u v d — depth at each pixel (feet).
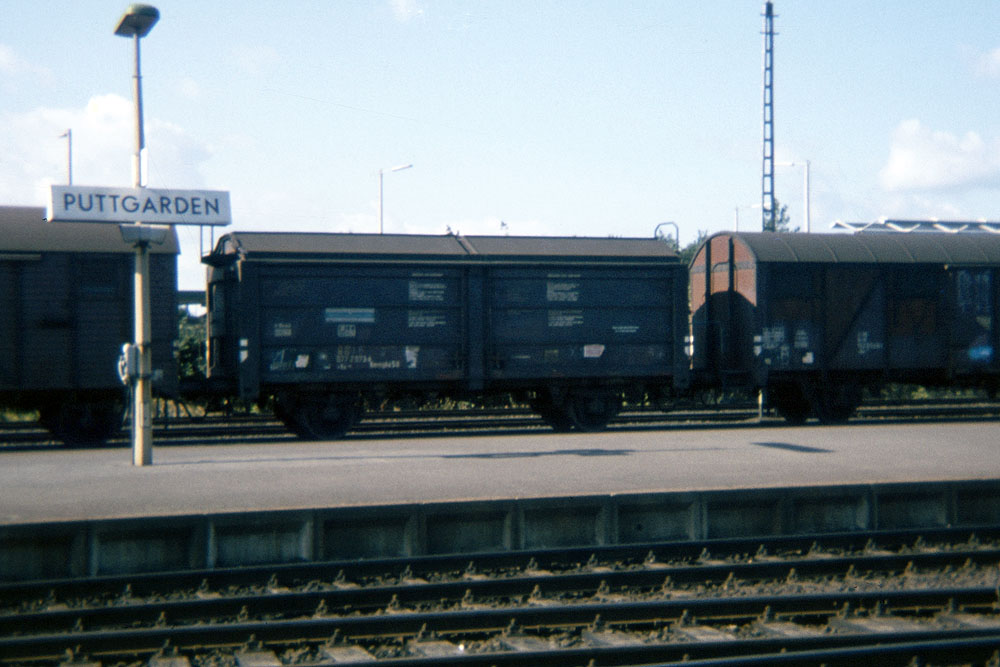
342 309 61.00
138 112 45.57
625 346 65.72
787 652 24.97
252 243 60.29
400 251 62.39
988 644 23.94
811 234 71.20
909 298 70.85
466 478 41.06
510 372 63.72
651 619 28.22
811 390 69.51
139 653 25.27
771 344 67.72
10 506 34.27
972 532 36.50
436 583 30.27
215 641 25.85
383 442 58.08
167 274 57.67
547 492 36.83
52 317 55.83
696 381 69.92
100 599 29.04
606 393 66.44
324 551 33.04
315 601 28.66
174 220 45.85
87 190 44.11
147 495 36.70
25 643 24.45
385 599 29.22
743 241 68.64
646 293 66.13
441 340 62.69
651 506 35.96
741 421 76.43
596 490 37.37
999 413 80.02
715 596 30.60
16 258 54.90
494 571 32.53
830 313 69.10
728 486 38.27
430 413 76.84
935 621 28.30
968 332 71.46
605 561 33.53
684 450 51.83
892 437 58.54
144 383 46.03
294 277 60.23
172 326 57.77
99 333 56.80
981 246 72.79
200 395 60.75
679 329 66.49
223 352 64.39
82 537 30.66
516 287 63.93
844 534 35.58
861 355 69.77
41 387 55.62
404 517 33.53
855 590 31.35
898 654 23.59
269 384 60.18
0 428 68.33
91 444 58.70
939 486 38.60
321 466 45.44
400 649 26.16
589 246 66.49
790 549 35.17
